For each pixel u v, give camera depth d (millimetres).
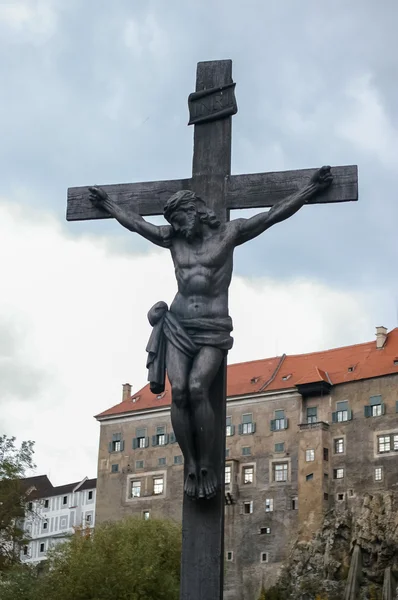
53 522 111125
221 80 7531
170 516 81375
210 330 6660
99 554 46656
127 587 44531
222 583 6375
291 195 6984
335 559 73438
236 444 82062
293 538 76188
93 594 43969
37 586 44750
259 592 75688
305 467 77938
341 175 6949
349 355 83188
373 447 76375
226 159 7367
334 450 78188
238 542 78438
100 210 7574
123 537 51625
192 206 6934
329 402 79812
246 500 79562
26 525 112125
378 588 70688
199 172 7387
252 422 82125
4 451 51781
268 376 84500
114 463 86250
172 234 7023
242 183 7266
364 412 77875
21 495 51844
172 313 6762
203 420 6484
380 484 74938
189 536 6465
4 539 50250
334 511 75688
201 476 6492
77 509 109812
